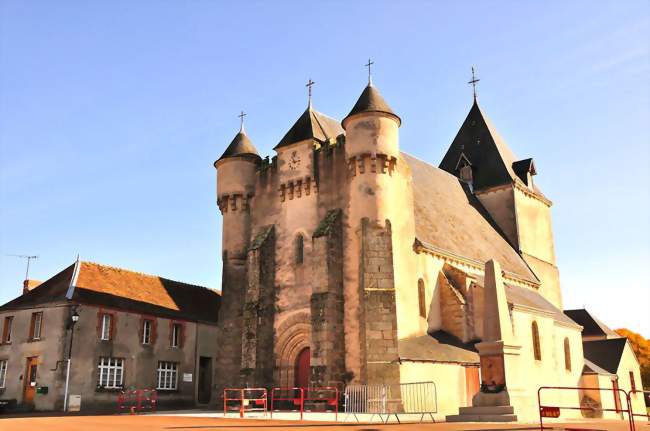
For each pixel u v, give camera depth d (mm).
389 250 31500
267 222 37062
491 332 23500
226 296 37062
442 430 17656
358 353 30672
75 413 30500
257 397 32688
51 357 33656
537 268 49844
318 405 29891
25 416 28016
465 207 46406
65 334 33781
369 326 30172
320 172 35281
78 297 34844
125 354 36500
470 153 53562
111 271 39750
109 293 37250
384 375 29234
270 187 37562
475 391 32438
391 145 32969
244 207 38062
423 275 34031
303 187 35562
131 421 21781
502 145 54344
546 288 50406
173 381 39438
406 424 20719
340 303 31922
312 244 33750
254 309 34125
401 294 31734
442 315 35094
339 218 33312
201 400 42125
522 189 51062
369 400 28562
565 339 40000
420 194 39969
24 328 35406
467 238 40969
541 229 52781
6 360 35500
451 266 36156
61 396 32812
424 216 37531
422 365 30031
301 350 33656
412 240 33688
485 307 23953
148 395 37188
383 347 29781
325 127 38594
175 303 42188
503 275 40375
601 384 40844
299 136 36844
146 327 38500
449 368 31312
